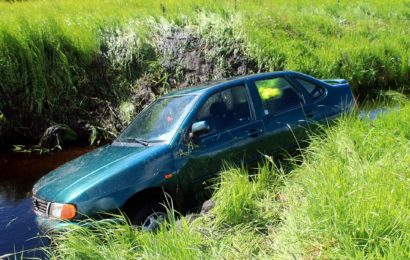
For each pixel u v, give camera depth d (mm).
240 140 5711
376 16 17922
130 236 4406
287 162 5980
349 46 13234
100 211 4723
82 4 16391
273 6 16859
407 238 3320
